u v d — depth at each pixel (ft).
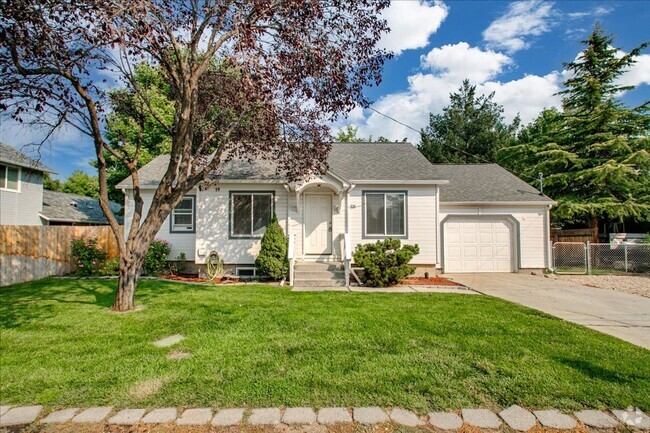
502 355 14.58
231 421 9.78
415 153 47.09
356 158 45.37
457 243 45.78
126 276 22.38
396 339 16.62
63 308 22.66
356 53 24.02
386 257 33.04
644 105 56.08
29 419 9.90
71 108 23.04
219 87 27.96
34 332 17.57
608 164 53.47
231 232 39.42
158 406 10.53
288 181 34.58
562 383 12.05
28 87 21.35
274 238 35.94
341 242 39.29
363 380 12.14
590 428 9.67
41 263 37.96
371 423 9.78
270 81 20.11
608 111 56.80
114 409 10.39
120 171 77.25
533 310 22.97
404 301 25.58
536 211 45.85
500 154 81.61
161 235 41.83
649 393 11.42
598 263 45.88
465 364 13.61
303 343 15.99
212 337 16.85
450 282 36.11
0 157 55.83
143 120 26.32
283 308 22.99
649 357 14.51
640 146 55.01
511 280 38.93
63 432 9.39
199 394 11.14
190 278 38.55
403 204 40.09
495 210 45.96
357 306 23.75
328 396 11.07
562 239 56.13
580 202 57.26
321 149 31.76
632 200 54.65
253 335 17.21
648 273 43.45
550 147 63.00
